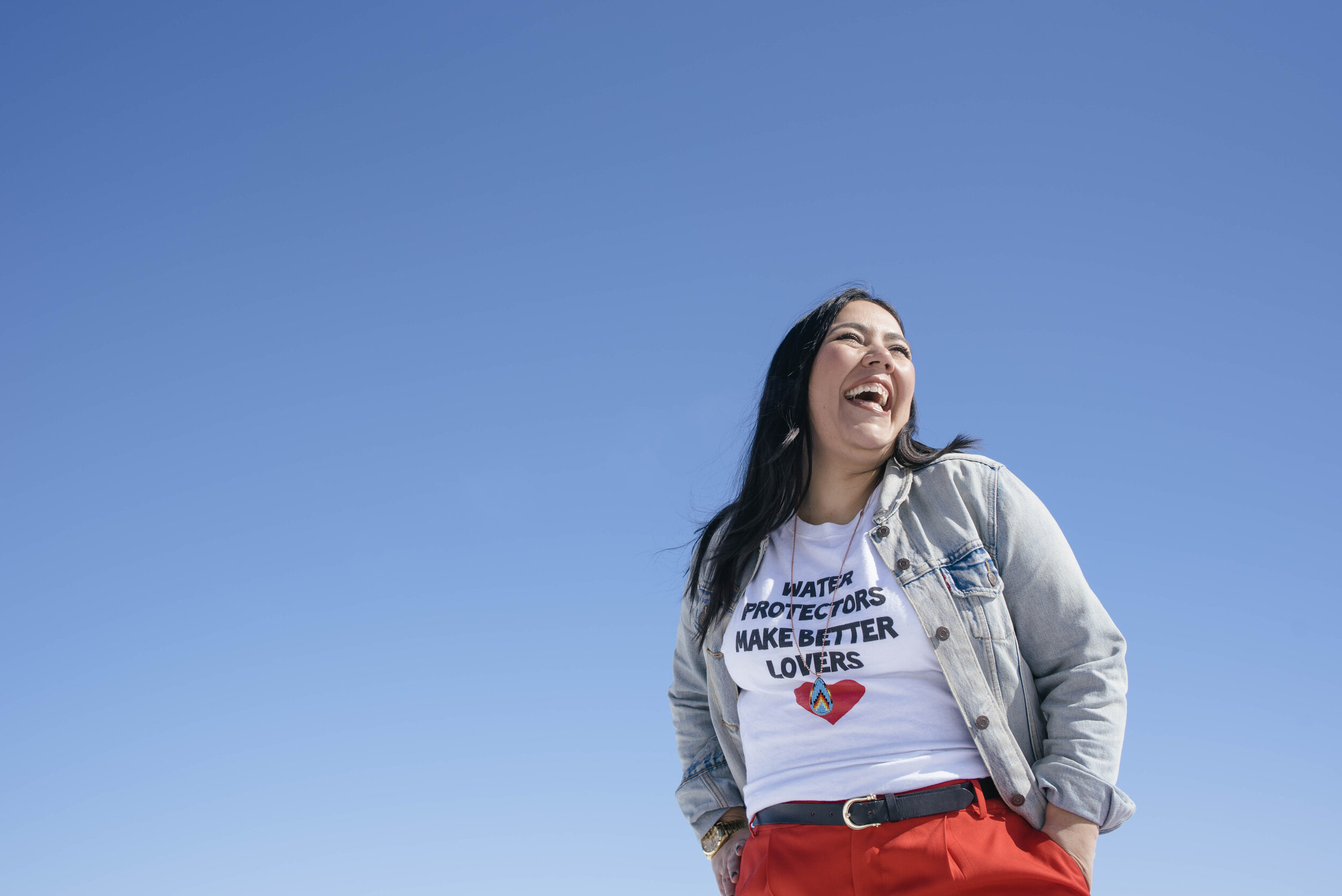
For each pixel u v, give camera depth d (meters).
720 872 3.11
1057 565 2.69
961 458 2.90
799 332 3.23
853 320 3.12
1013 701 2.60
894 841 2.42
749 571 3.01
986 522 2.75
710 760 3.22
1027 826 2.48
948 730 2.55
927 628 2.60
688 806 3.22
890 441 2.96
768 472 3.07
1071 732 2.54
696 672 3.32
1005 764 2.49
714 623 3.06
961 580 2.66
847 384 2.99
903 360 3.08
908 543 2.76
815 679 2.68
